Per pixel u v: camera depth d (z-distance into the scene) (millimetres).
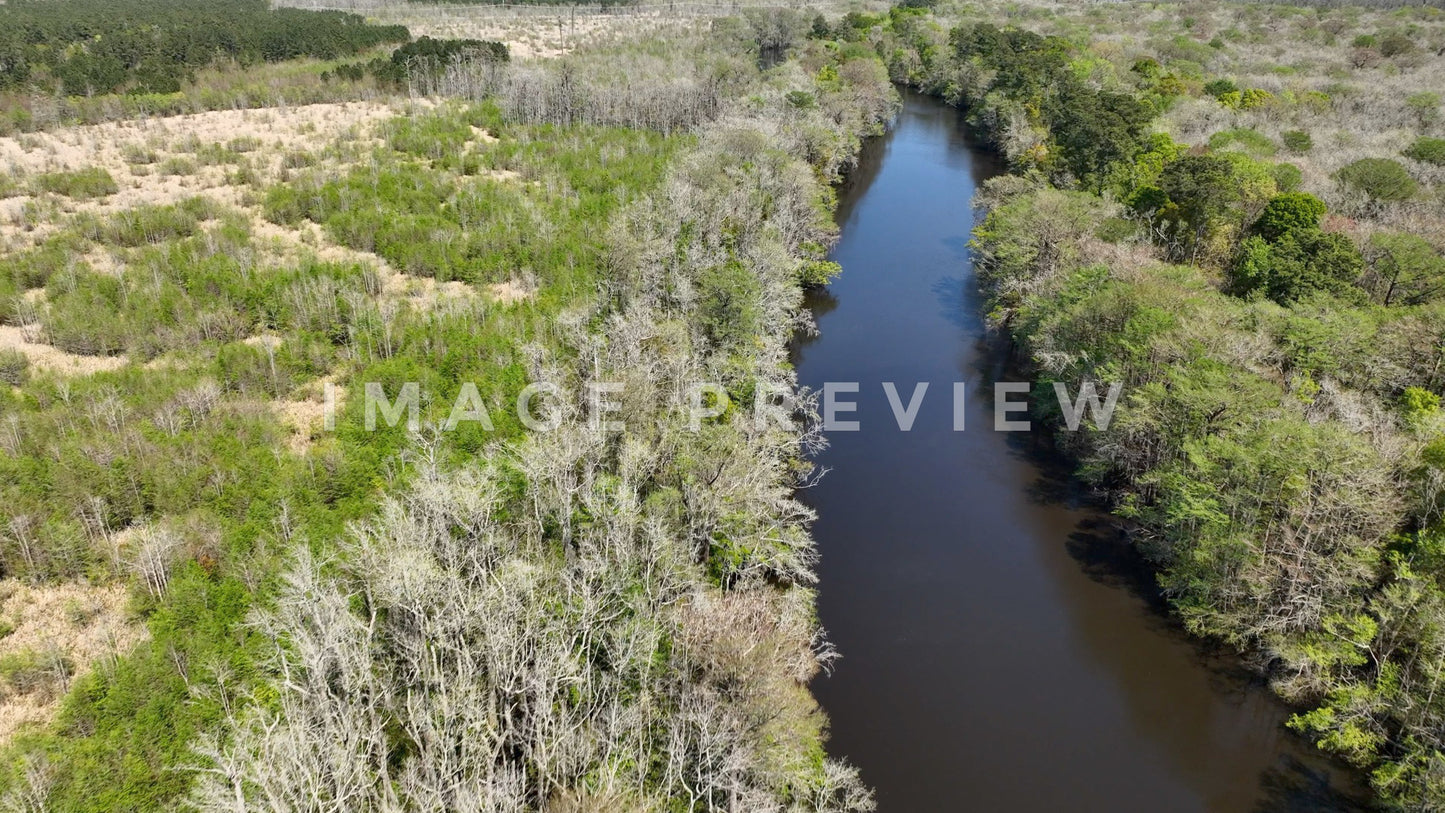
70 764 30922
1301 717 38250
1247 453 42062
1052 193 75875
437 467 43750
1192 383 47250
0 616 38531
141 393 50594
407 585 32812
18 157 85812
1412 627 37125
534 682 31078
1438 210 74250
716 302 58844
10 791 29578
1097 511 54906
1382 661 37750
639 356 52875
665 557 38938
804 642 41375
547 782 30625
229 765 27547
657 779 31688
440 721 31141
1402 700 35906
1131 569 50094
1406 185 76312
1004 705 41781
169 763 31375
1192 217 72812
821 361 71875
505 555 38250
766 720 33062
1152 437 51250
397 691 34125
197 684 33750
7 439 45188
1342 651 38438
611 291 62844
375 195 79688
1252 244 65500
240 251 66438
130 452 45500
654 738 33031
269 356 54844
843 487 57094
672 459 45781
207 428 48469
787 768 32375
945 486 57406
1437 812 32906
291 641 32219
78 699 33531
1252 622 42906
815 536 52688
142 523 43094
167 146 91562
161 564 39250
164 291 60000
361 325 59062
